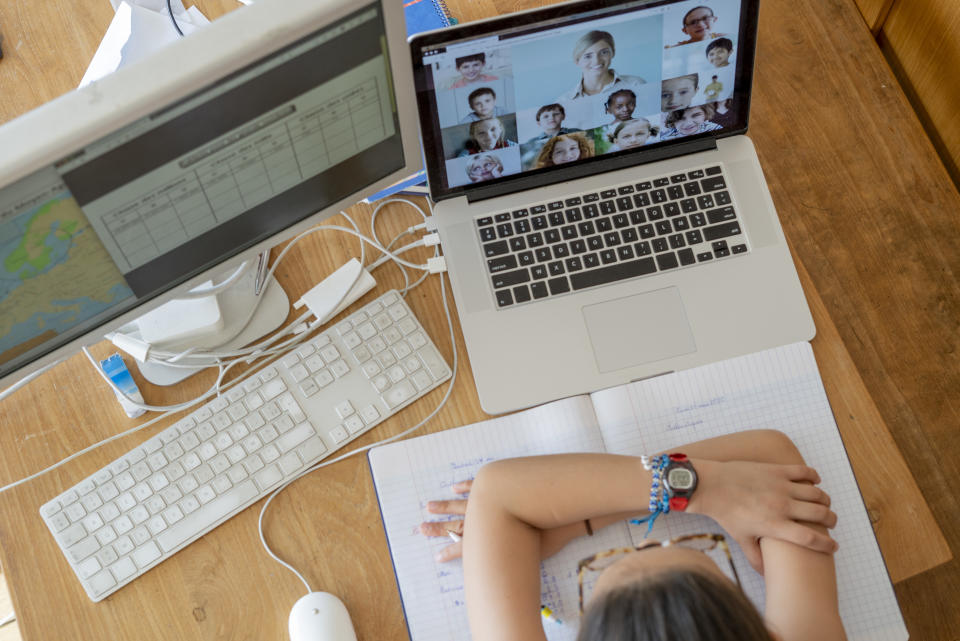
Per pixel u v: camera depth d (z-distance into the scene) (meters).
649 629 0.50
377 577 0.81
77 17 1.01
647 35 0.77
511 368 0.85
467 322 0.86
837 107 1.08
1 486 0.84
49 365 0.77
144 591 0.80
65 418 0.87
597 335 0.86
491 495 0.75
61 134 0.55
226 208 0.71
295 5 0.58
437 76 0.75
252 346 0.89
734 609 0.51
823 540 0.72
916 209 1.07
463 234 0.88
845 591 0.76
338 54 0.63
